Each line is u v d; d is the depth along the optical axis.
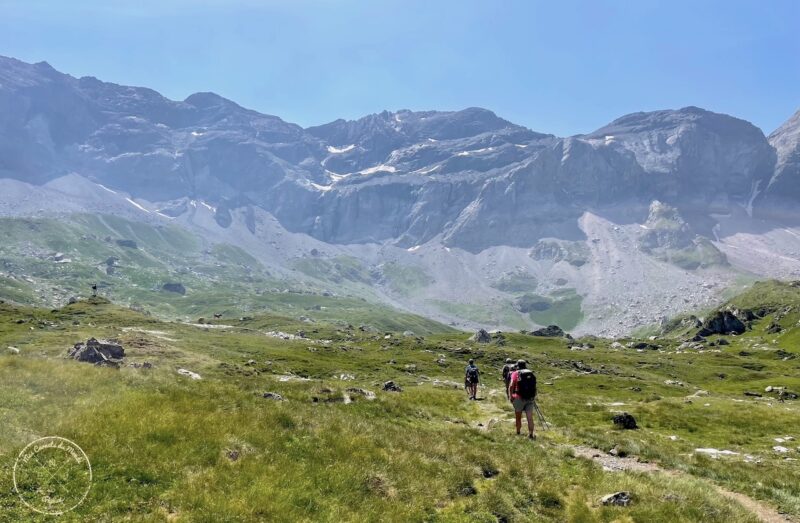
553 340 186.00
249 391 26.08
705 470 22.20
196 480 13.66
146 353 57.88
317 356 95.50
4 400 17.25
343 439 18.62
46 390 19.33
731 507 16.81
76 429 15.28
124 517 11.66
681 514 15.70
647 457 23.97
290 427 19.19
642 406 43.38
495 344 164.50
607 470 20.55
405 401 31.69
